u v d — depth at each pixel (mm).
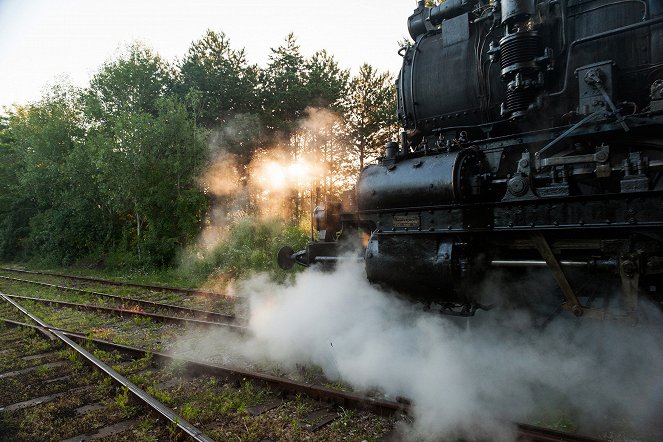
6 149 31062
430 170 4250
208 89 21656
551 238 3795
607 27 3785
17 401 4375
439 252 4113
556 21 4016
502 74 4051
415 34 5441
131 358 5645
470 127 4645
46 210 24672
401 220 4473
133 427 3721
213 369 4773
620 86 3736
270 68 23484
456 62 4660
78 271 18422
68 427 3732
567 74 3877
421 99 4938
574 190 3609
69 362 5516
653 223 3127
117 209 17719
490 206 3961
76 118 22406
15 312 9070
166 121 17281
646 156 3270
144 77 20250
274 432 3518
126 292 11312
